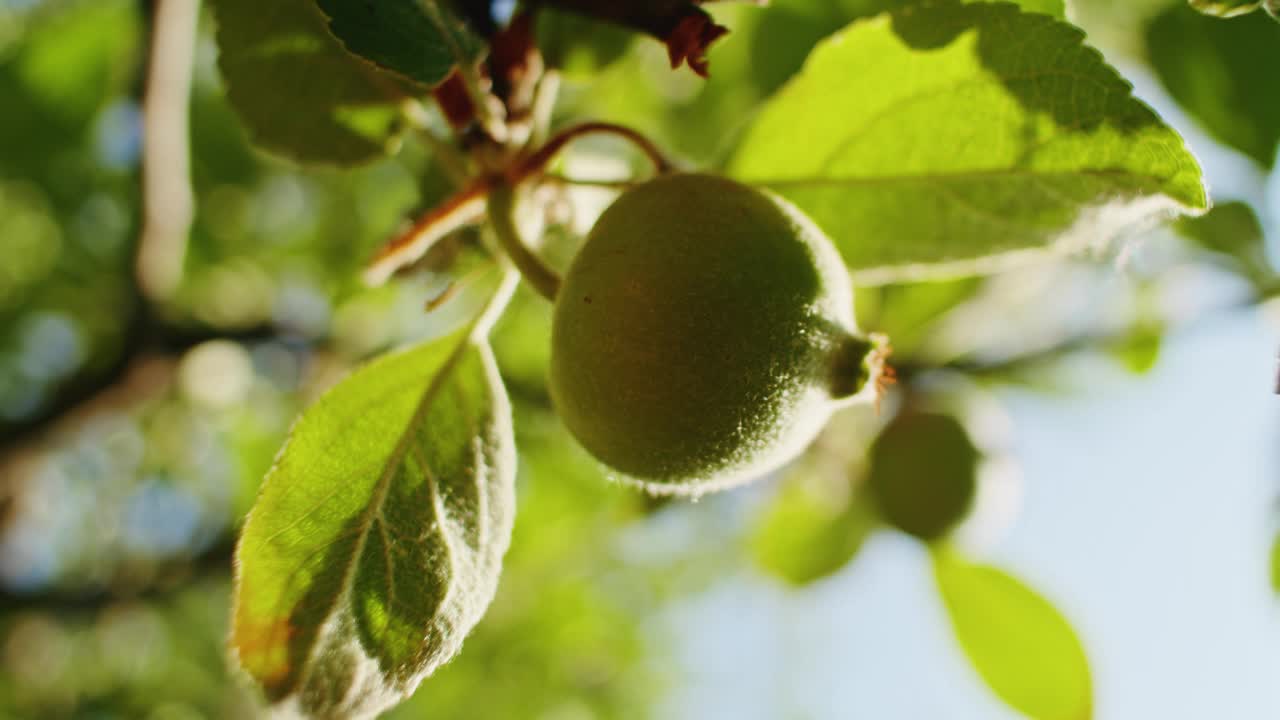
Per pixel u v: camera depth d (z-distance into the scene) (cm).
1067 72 18
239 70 19
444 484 18
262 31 19
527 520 44
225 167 40
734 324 17
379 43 17
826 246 18
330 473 18
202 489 51
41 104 39
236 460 46
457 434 18
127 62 37
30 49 38
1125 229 18
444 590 18
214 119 40
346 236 40
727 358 17
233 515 49
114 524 51
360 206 40
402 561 18
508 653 56
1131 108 18
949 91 18
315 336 38
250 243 42
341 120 19
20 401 45
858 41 18
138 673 56
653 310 17
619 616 59
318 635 18
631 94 31
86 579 51
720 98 30
